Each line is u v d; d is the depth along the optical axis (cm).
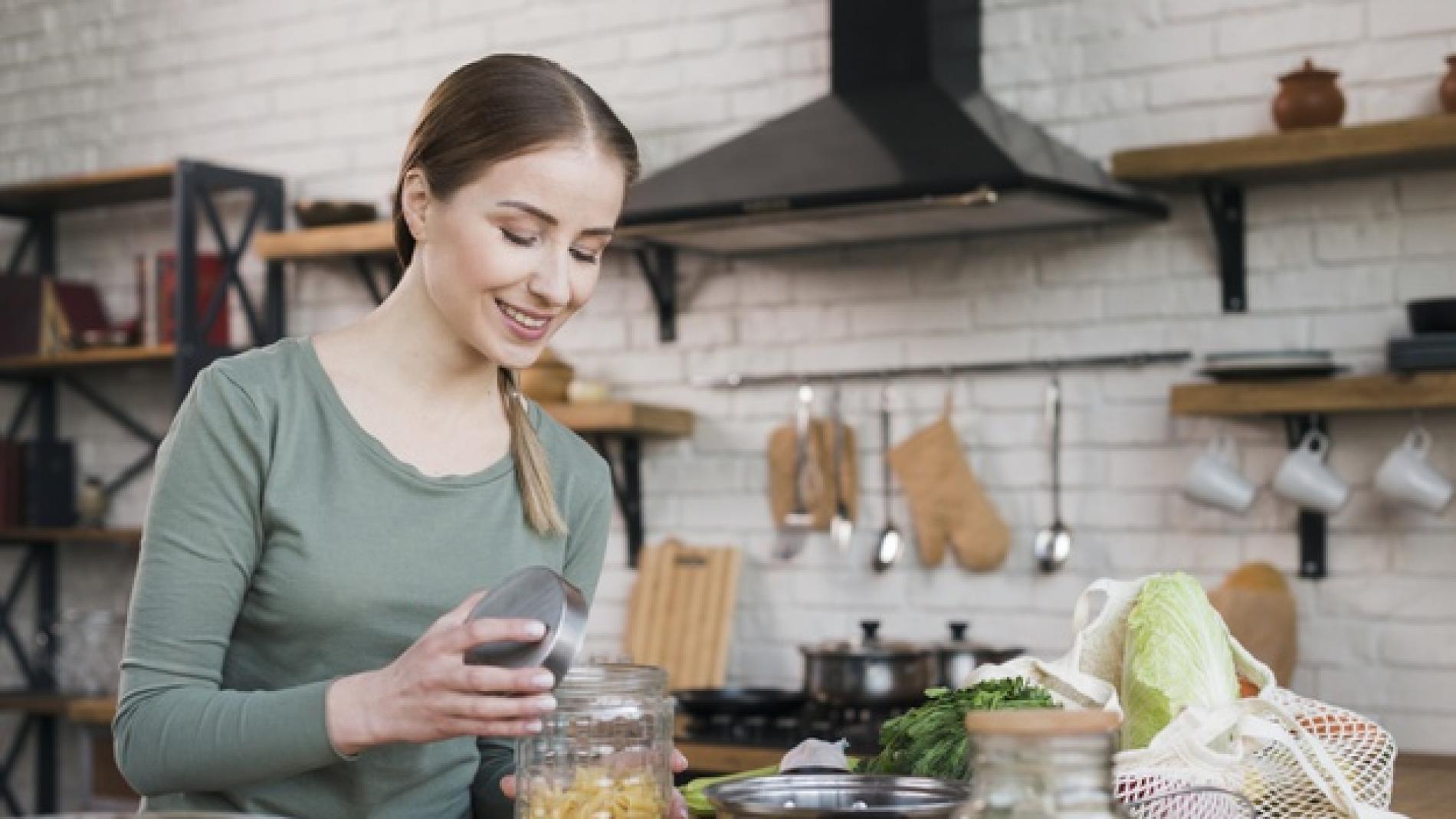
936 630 449
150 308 551
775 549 470
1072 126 429
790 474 467
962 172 372
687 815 181
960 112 397
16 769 579
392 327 199
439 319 196
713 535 481
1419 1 392
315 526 190
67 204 576
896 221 409
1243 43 410
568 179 183
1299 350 394
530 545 204
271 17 549
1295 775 186
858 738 391
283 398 192
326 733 171
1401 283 394
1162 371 421
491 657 163
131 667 185
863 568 459
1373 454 396
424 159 190
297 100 544
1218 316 414
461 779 203
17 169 598
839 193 381
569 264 188
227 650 193
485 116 184
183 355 515
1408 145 363
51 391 588
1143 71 421
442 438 199
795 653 468
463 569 197
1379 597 396
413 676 166
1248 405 385
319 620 191
